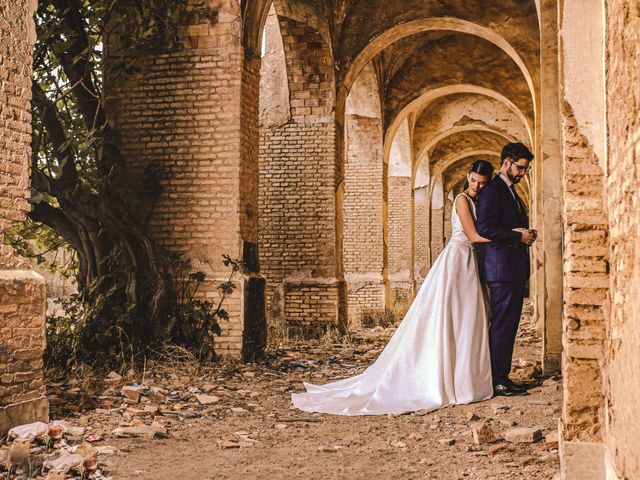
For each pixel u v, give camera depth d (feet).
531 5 38.45
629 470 7.70
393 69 52.65
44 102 23.56
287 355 29.53
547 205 23.79
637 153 7.36
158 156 27.40
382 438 14.78
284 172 40.60
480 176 19.10
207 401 18.79
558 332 23.66
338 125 40.93
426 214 82.38
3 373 13.78
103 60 27.40
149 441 14.46
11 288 13.97
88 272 25.73
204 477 11.94
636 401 7.28
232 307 26.43
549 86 23.82
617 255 8.76
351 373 25.09
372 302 53.21
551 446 13.17
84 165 25.50
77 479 11.51
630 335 7.71
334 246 40.04
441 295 18.20
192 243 26.99
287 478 11.89
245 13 27.45
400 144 66.80
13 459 11.87
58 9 24.76
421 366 17.99
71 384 19.93
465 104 65.05
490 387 18.08
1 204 13.97
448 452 13.42
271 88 40.88
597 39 10.52
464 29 40.42
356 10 40.11
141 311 26.13
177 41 27.40
